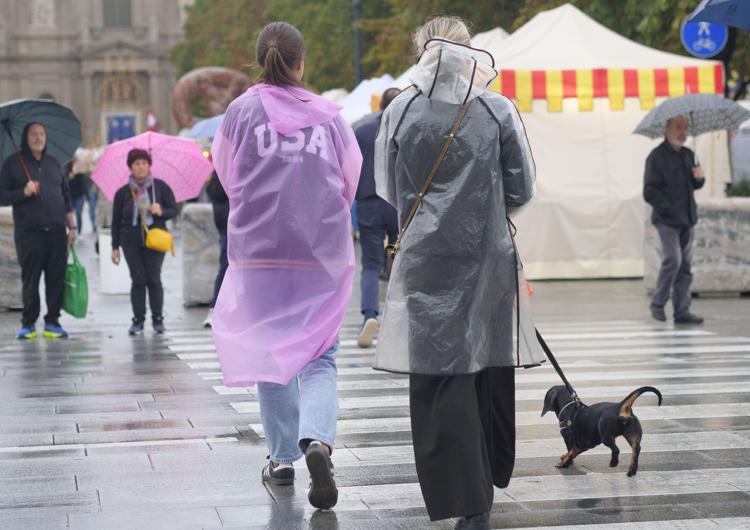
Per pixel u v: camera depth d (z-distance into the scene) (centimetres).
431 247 693
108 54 15900
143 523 743
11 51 16000
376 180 732
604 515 754
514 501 791
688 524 732
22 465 905
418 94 710
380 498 802
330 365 789
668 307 2114
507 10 4041
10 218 2200
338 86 6669
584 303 2181
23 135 1742
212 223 2252
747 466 884
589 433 856
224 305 786
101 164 2009
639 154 2631
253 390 1263
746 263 2277
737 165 3738
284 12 7700
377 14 6075
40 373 1409
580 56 2570
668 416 1086
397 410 1134
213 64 11012
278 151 771
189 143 2027
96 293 2584
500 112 704
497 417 722
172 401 1193
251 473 872
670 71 2561
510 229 716
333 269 782
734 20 1231
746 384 1268
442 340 685
